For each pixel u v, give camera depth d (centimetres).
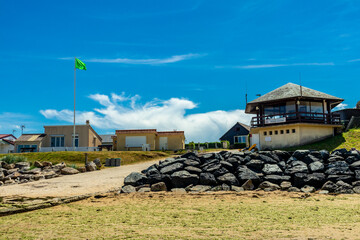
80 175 2600
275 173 1916
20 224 1129
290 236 905
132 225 1093
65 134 5366
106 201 1600
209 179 1883
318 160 1969
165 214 1269
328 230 972
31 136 5281
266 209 1328
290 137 3584
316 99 3675
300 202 1469
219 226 1055
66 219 1205
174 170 2011
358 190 1672
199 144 5709
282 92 3791
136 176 1984
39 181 2358
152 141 5181
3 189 2036
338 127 3731
